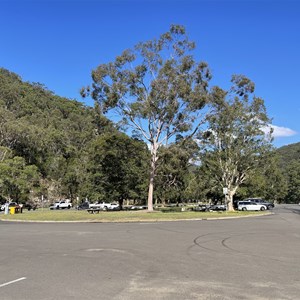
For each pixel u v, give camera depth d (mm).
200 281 8289
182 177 59719
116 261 10828
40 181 93625
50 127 117125
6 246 14000
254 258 11375
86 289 7562
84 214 36969
